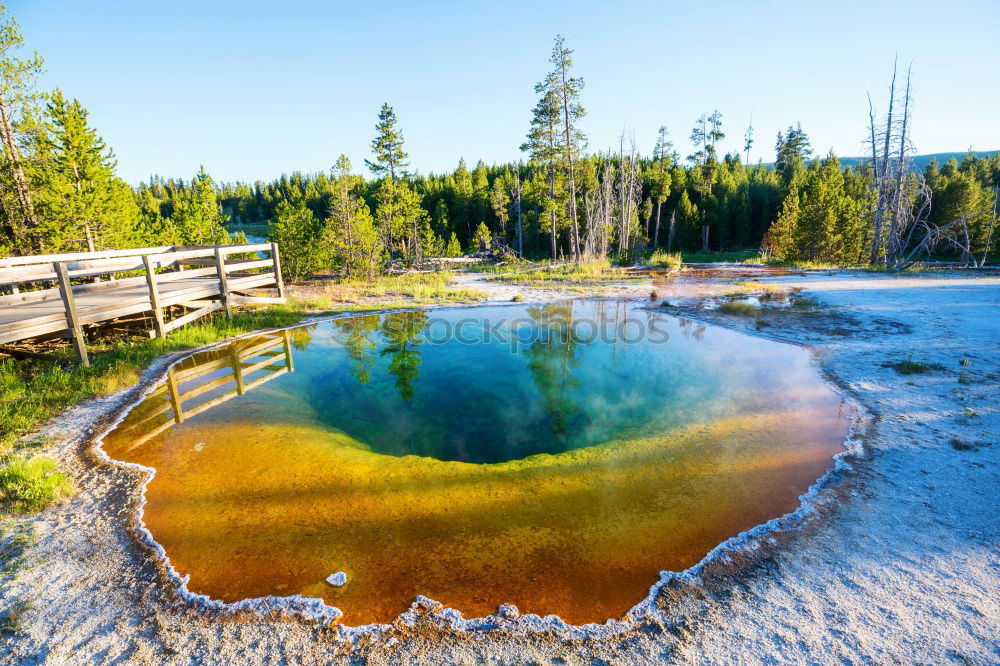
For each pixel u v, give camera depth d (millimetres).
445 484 4352
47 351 8086
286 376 7859
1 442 5102
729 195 49000
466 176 68312
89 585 3086
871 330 9492
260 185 108250
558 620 2729
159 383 7348
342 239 21594
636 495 4090
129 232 16781
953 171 49312
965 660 2342
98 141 15914
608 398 6734
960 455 4402
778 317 11312
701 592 2924
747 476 4336
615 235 34406
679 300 14359
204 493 4195
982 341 8188
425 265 26406
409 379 7793
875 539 3336
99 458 4879
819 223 30047
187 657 2531
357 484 4352
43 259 6969
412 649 2555
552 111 32062
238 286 12070
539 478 4434
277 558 3334
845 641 2500
